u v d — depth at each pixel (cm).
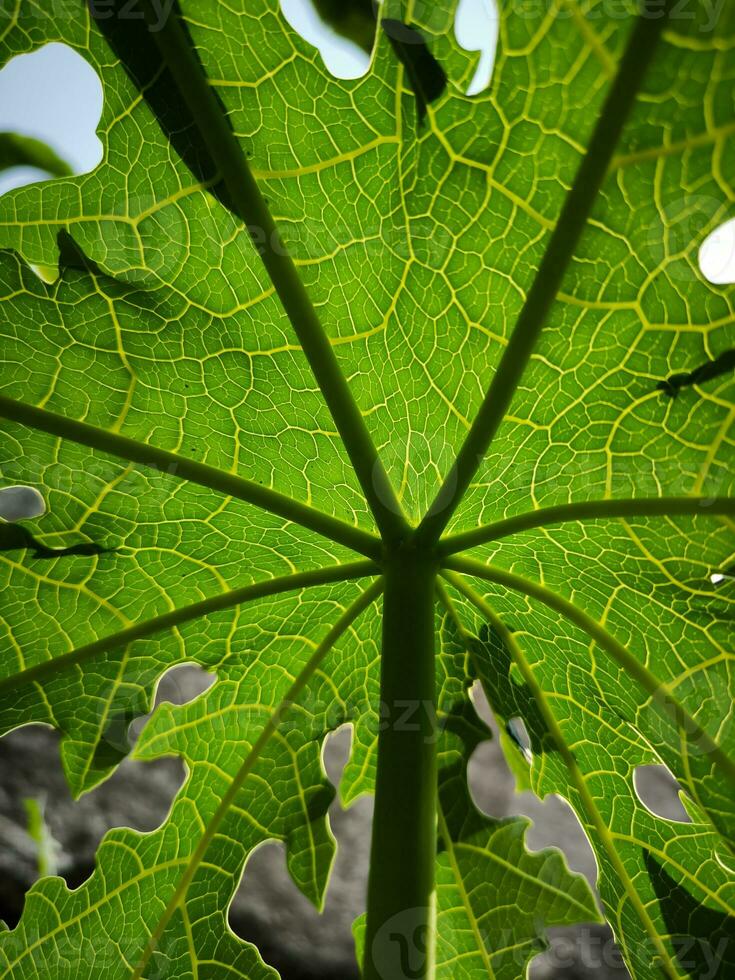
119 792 43
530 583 26
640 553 25
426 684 23
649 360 23
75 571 27
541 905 30
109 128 23
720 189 21
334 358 24
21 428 26
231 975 28
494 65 22
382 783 23
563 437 24
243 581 28
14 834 41
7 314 24
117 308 25
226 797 29
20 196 24
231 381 25
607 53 21
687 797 27
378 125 23
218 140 23
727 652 25
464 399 25
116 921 28
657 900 28
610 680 27
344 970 44
